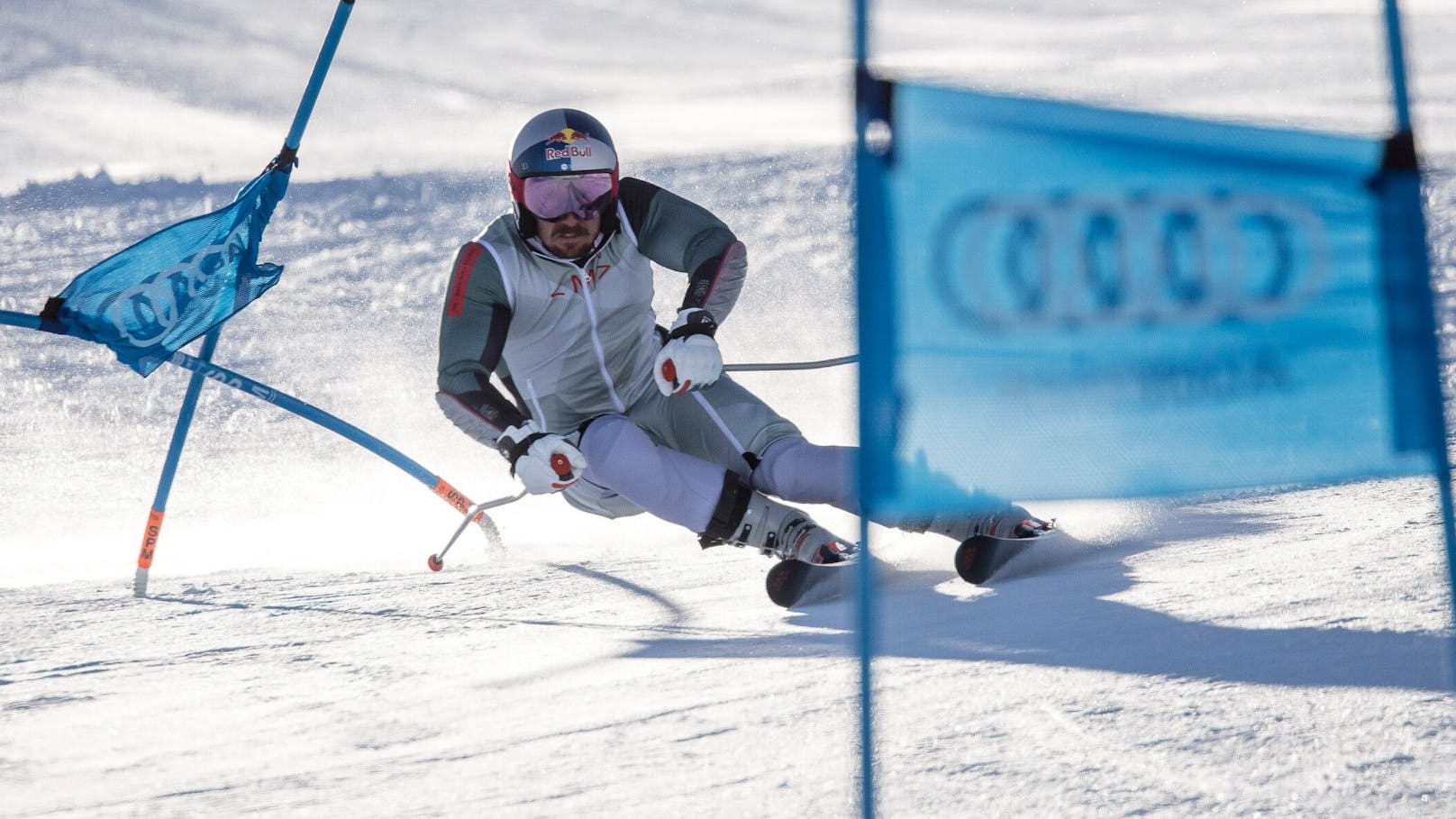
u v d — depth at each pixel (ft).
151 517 51.31
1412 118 24.31
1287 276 23.61
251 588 51.11
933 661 32.45
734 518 43.52
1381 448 24.23
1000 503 22.95
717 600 44.78
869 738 23.50
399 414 96.48
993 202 22.76
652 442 44.62
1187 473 23.43
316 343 120.98
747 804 24.70
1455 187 159.63
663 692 32.37
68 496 76.59
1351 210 23.95
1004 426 22.89
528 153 43.91
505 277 44.80
